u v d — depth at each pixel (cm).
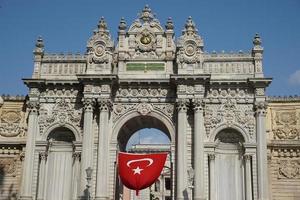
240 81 5734
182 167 5447
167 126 5759
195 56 5791
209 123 5716
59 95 5928
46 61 6047
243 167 5656
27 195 5538
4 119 6150
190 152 5578
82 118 5822
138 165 5597
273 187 5728
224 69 5869
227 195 5603
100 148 5556
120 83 5862
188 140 5622
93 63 5838
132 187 5550
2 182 5934
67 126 5828
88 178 5075
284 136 5888
